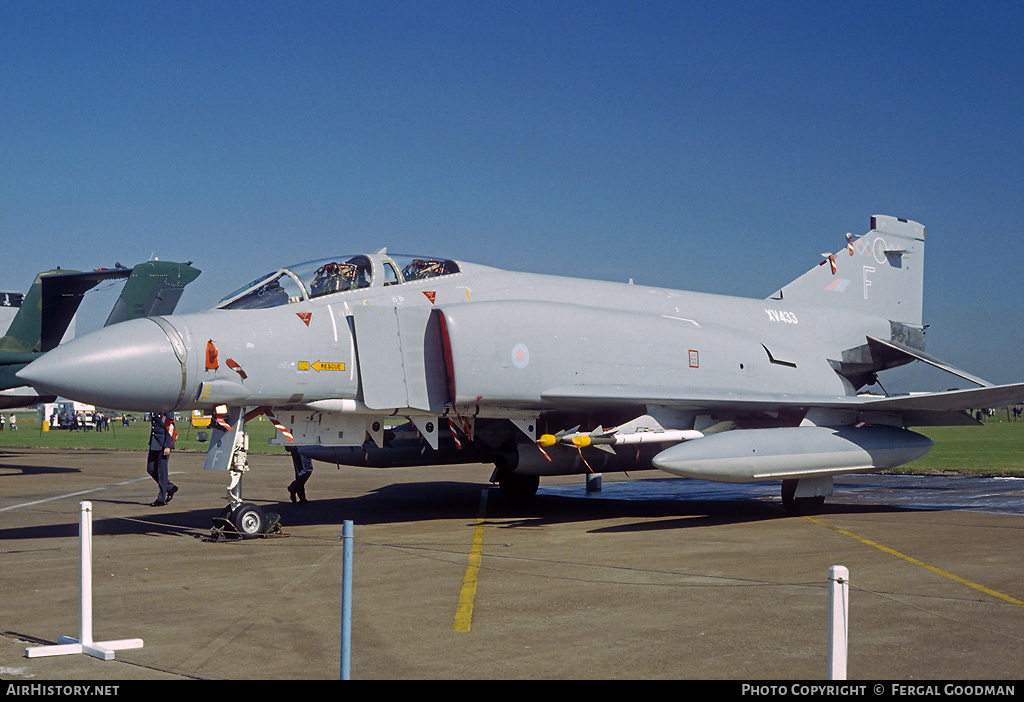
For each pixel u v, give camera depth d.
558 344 11.91
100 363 9.41
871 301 17.50
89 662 5.35
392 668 5.21
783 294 16.38
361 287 11.31
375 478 20.59
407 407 11.02
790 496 12.93
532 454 13.08
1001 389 11.78
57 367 9.25
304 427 11.34
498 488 17.81
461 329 11.13
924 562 8.80
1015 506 14.18
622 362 12.48
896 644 5.74
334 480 19.94
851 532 11.09
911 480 19.59
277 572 8.29
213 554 9.36
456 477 20.91
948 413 13.95
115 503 14.73
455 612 6.63
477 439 13.69
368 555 9.26
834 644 3.66
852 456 12.51
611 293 13.76
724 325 14.64
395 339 11.03
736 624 6.25
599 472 13.84
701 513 13.37
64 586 7.64
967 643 5.76
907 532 11.08
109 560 8.98
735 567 8.54
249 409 10.79
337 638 5.87
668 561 8.89
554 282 13.24
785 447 11.92
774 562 8.83
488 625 6.23
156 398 9.82
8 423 63.34
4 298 32.62
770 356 14.38
